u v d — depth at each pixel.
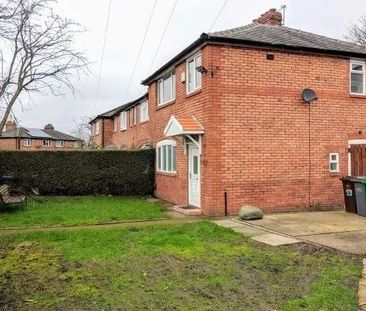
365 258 8.20
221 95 14.20
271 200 14.87
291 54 15.16
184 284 6.73
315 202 15.53
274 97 14.91
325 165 15.71
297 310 5.61
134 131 30.30
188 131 14.19
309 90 15.34
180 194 17.03
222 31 15.66
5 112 21.00
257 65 14.66
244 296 6.18
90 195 21.08
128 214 14.45
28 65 21.16
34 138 57.66
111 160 21.27
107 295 6.24
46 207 16.36
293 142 15.20
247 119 14.53
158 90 20.89
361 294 6.19
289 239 10.07
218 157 14.19
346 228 11.49
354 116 16.22
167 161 19.02
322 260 8.09
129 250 8.98
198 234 10.66
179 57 16.50
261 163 14.73
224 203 14.23
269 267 7.66
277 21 19.22
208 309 5.68
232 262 8.02
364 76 16.48
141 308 5.72
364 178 13.91
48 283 6.82
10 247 9.45
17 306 5.83
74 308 5.73
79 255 8.56
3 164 20.33
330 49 15.46
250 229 11.48
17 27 19.62
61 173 20.86
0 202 15.65
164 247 9.25
